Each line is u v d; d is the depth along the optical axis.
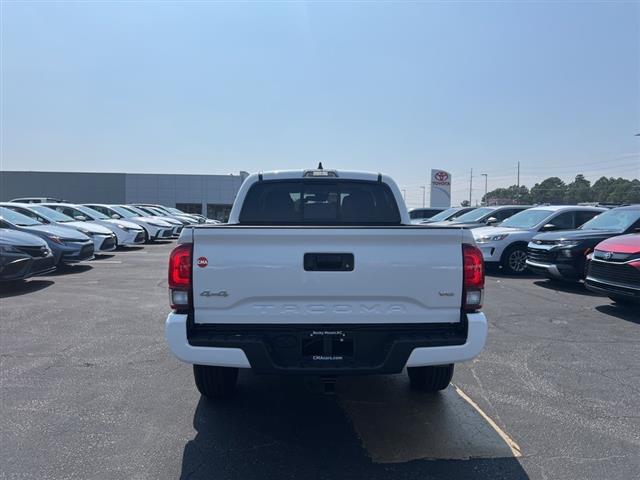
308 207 5.71
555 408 4.47
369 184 5.76
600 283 8.29
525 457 3.60
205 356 3.56
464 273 3.71
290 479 3.30
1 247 9.54
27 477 3.30
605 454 3.64
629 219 10.47
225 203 59.38
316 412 4.40
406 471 3.41
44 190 57.75
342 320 3.68
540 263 10.95
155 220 24.67
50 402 4.54
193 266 3.61
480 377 5.25
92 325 7.33
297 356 3.68
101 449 3.69
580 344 6.46
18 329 7.09
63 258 12.59
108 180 58.09
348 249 3.61
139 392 4.80
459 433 3.98
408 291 3.66
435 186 35.09
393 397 4.75
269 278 3.60
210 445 3.77
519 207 16.38
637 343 6.53
